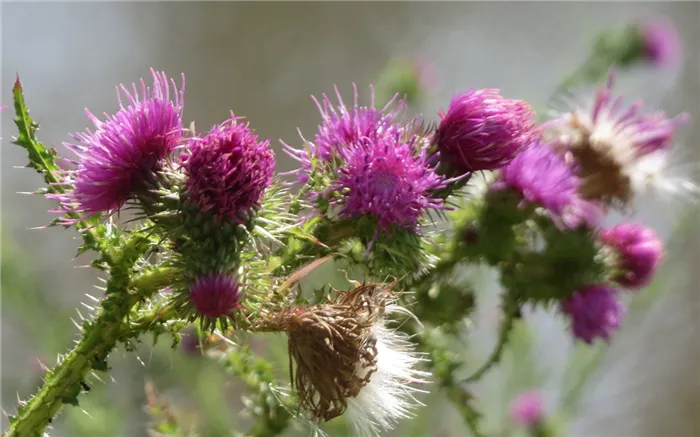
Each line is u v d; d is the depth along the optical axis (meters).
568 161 0.40
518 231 0.40
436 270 0.39
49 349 0.48
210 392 0.46
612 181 0.40
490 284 0.51
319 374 0.34
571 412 0.55
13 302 0.48
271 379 0.38
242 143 0.34
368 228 0.35
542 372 0.55
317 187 0.35
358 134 0.36
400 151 0.35
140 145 0.35
